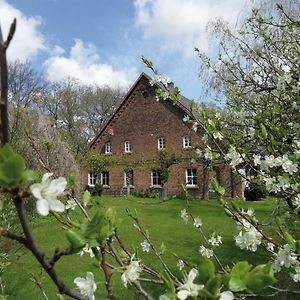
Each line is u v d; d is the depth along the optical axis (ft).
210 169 13.80
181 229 39.14
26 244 2.85
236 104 16.30
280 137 13.11
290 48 17.44
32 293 20.56
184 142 84.07
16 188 2.62
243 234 7.59
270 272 3.18
